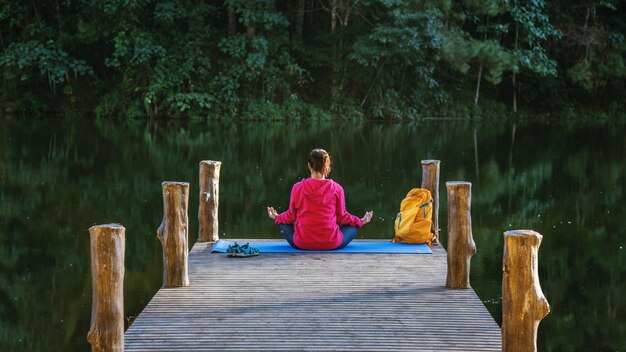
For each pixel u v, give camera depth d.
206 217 6.89
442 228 8.79
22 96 21.73
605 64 24.72
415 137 18.14
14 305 5.97
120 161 13.34
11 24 21.58
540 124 22.64
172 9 20.83
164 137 17.05
